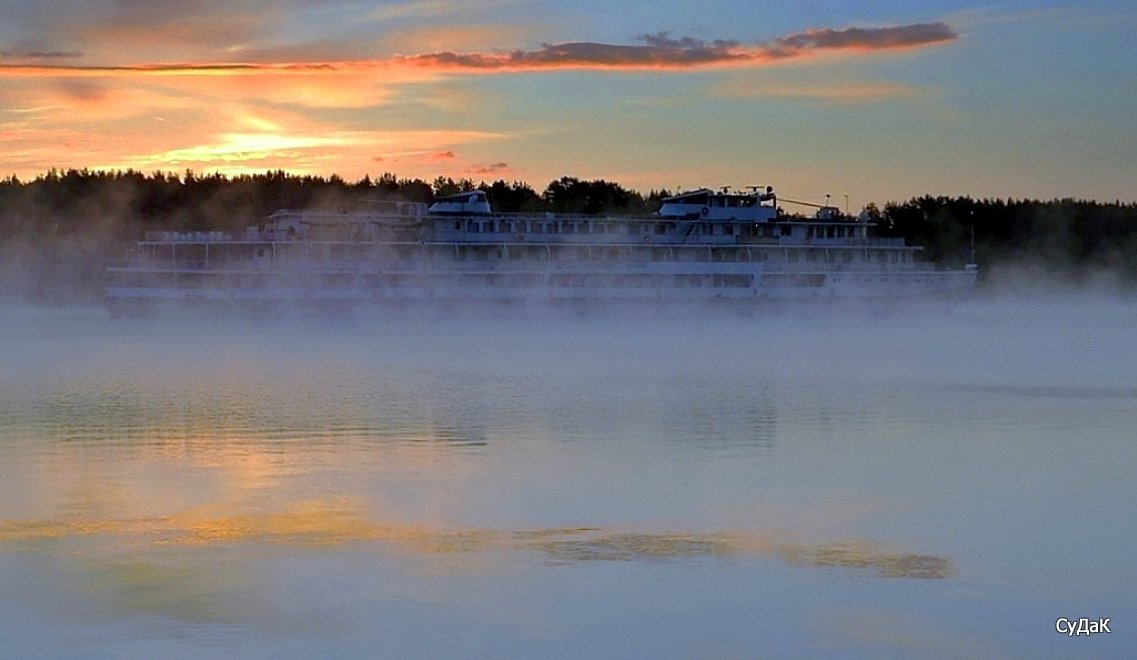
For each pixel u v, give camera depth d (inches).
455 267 5964.6
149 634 1200.8
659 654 1154.7
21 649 1159.0
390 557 1453.0
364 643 1177.4
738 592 1318.9
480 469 1964.8
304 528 1585.9
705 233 6481.3
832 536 1536.7
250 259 5738.2
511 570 1395.2
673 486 1828.2
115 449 2174.0
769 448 2170.3
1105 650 1160.8
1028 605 1277.1
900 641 1185.4
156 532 1569.9
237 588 1336.1
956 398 2923.2
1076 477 1894.7
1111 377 3462.1
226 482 1866.4
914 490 1797.5
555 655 1150.3
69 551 1478.8
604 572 1391.5
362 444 2218.3
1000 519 1620.3
